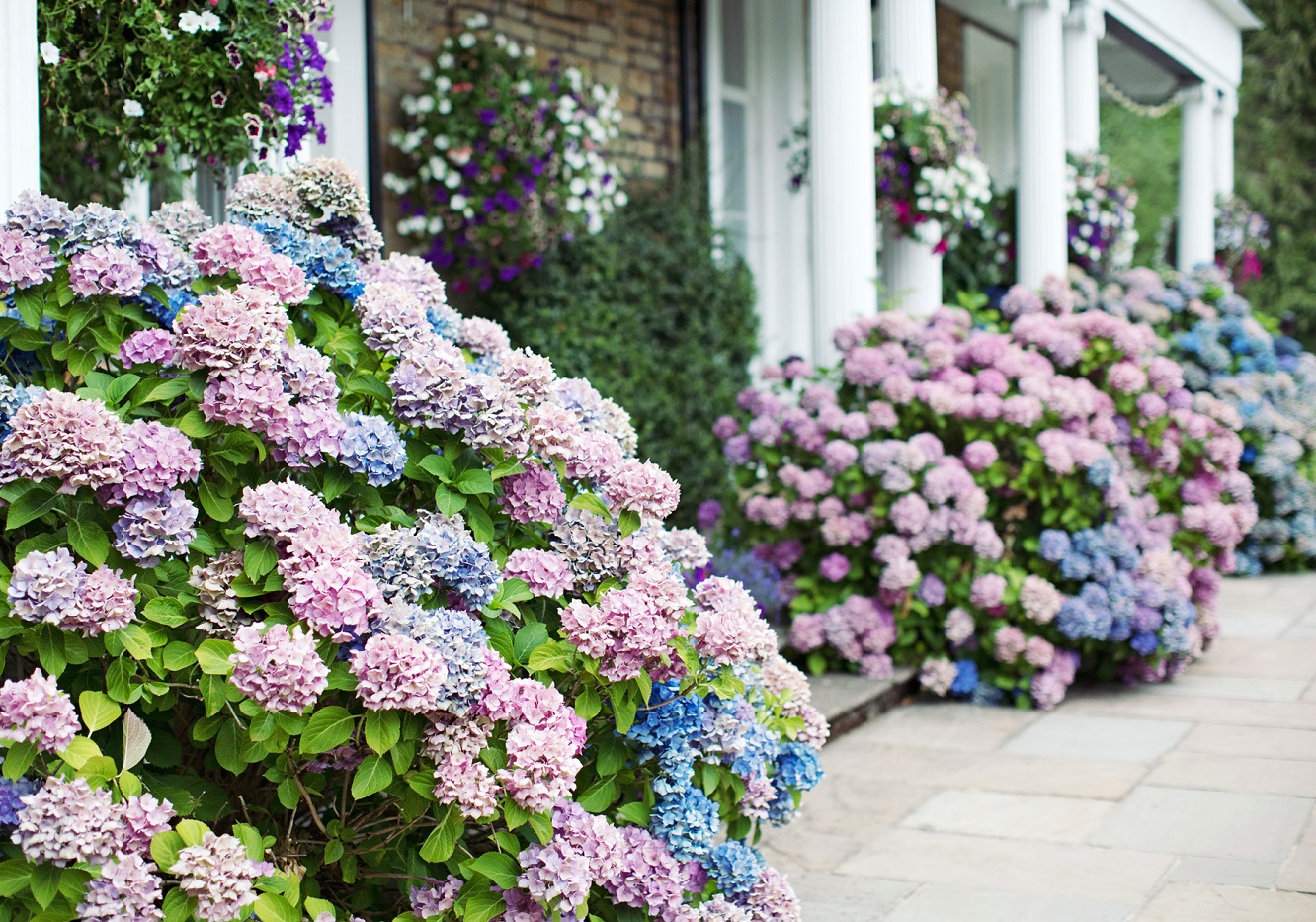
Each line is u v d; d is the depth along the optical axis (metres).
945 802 3.47
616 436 2.61
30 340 2.06
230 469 2.00
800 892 2.87
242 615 1.94
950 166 5.61
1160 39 9.30
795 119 7.73
